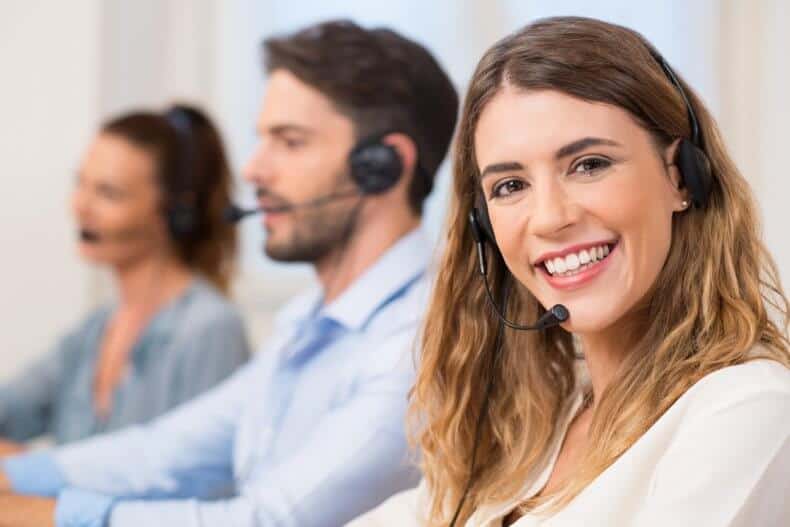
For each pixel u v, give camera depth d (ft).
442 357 4.99
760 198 8.53
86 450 7.18
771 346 4.02
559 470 4.61
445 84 6.56
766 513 3.60
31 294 10.75
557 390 4.85
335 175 6.40
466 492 4.73
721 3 8.97
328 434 5.63
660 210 4.02
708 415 3.73
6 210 10.80
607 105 3.94
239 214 6.68
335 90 6.34
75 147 10.71
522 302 4.87
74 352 9.64
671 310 4.17
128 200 9.22
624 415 4.07
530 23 4.25
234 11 10.92
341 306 6.22
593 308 4.04
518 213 4.12
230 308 9.04
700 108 4.25
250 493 5.56
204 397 7.45
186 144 9.41
